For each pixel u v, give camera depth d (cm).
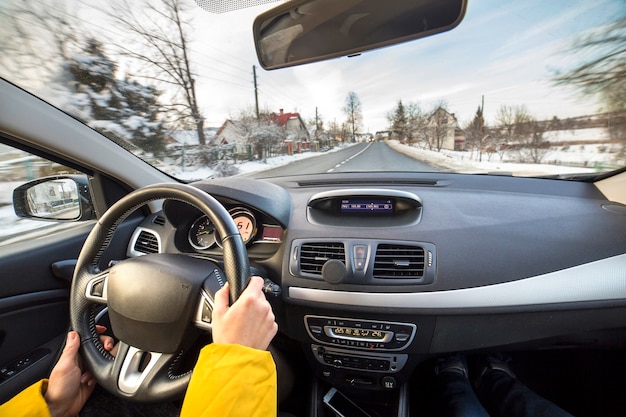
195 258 91
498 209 136
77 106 310
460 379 154
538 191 149
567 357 163
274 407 57
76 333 86
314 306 127
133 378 82
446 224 129
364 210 142
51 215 155
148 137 353
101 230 88
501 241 123
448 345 124
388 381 135
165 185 82
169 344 81
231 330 60
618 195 140
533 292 115
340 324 128
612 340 128
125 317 82
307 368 162
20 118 127
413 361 130
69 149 143
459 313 117
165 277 81
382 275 122
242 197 135
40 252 138
